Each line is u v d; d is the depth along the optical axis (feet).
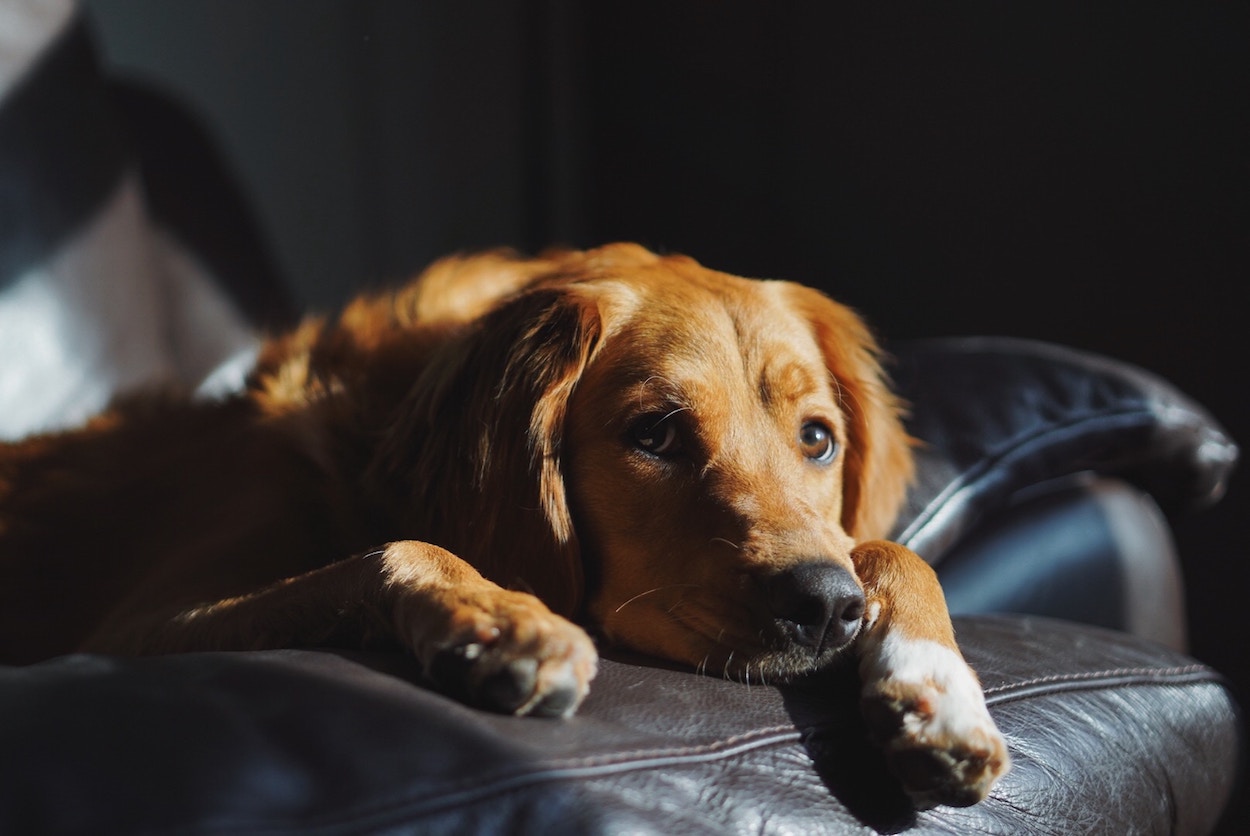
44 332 9.49
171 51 14.37
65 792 2.59
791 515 5.19
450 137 17.13
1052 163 12.07
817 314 6.83
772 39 14.80
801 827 3.53
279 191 15.49
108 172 10.36
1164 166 11.13
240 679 3.34
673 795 3.30
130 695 3.07
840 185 14.24
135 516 7.57
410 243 16.93
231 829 2.59
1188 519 11.26
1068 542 7.68
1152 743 4.86
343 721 3.10
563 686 3.52
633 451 5.59
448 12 16.89
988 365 8.05
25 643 7.41
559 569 5.52
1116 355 11.68
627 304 6.03
